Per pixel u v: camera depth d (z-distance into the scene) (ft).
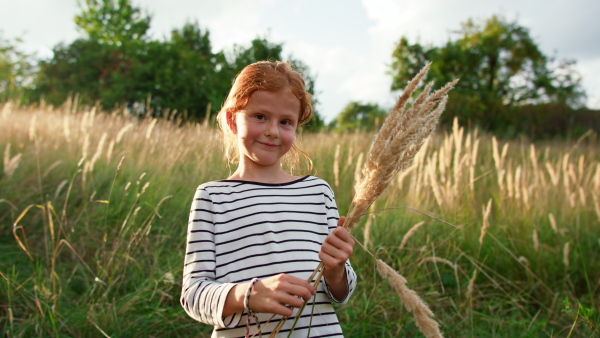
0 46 73.77
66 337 9.45
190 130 25.50
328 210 5.57
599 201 15.88
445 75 70.90
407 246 14.51
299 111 5.65
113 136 23.44
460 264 14.15
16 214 15.05
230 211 5.17
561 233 15.67
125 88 69.41
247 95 5.22
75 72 76.38
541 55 77.20
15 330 9.75
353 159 21.40
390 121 4.34
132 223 12.84
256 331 4.78
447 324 11.37
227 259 5.00
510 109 69.10
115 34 108.47
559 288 13.52
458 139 15.65
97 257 12.60
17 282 11.18
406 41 70.85
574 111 68.80
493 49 74.64
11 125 23.04
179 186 17.93
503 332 11.16
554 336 10.70
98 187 16.57
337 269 4.60
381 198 16.76
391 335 10.41
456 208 15.56
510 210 16.35
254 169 5.52
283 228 5.13
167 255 13.57
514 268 14.16
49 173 17.81
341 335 5.03
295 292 4.23
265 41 66.08
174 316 10.59
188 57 73.10
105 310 10.46
